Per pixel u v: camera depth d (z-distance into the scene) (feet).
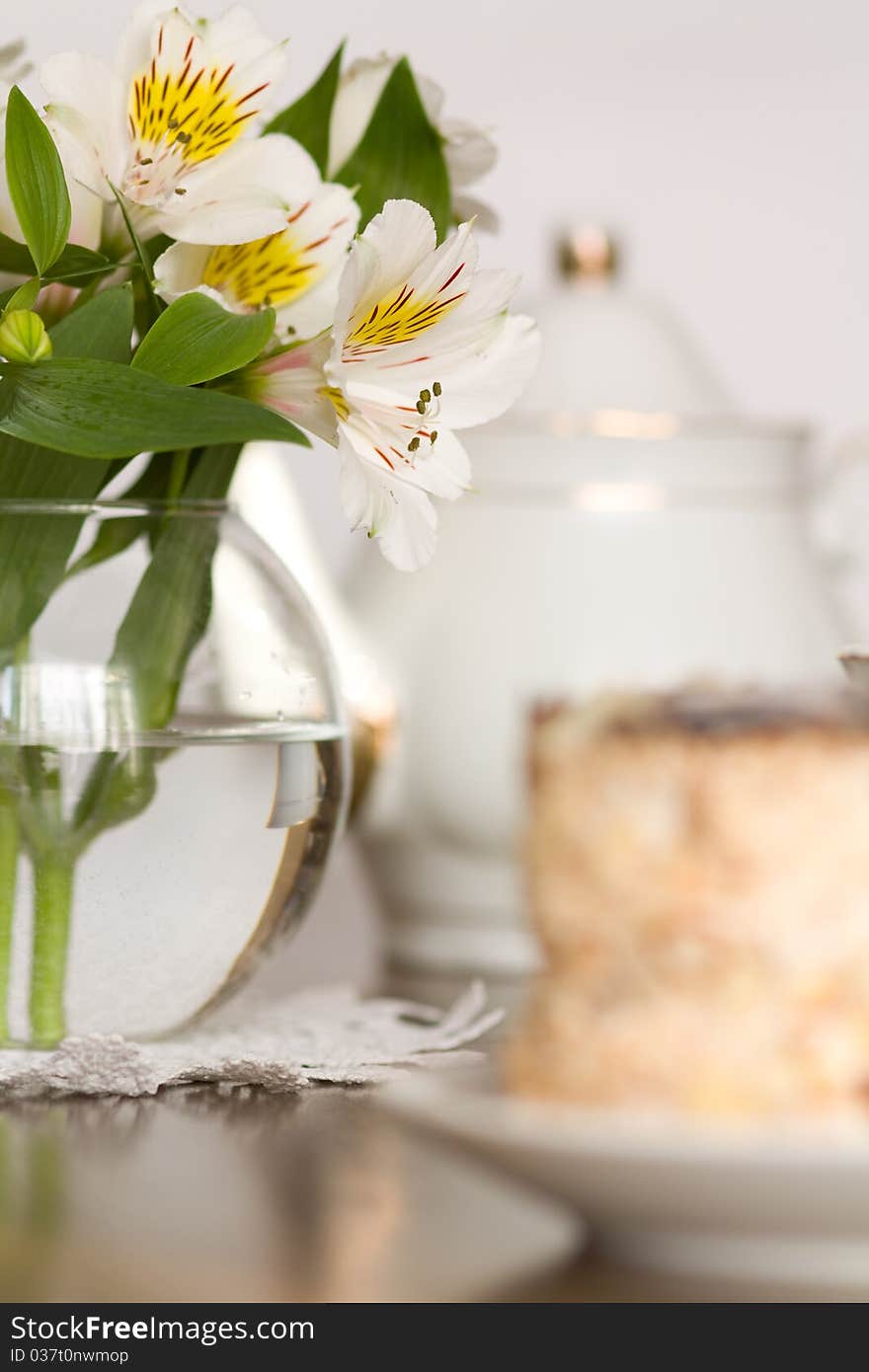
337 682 1.96
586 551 2.48
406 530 1.80
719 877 1.47
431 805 2.48
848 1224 1.43
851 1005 1.47
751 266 4.05
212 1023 2.07
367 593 2.56
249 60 1.83
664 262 4.04
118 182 1.82
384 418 1.83
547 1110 1.48
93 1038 1.86
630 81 3.98
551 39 3.93
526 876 1.53
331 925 3.11
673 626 2.47
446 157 2.01
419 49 3.80
